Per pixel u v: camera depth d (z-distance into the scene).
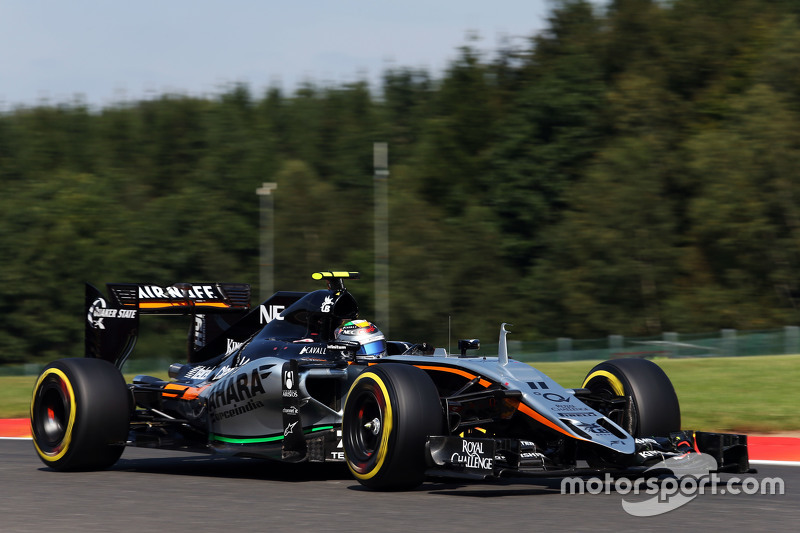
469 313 195.38
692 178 192.12
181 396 35.00
